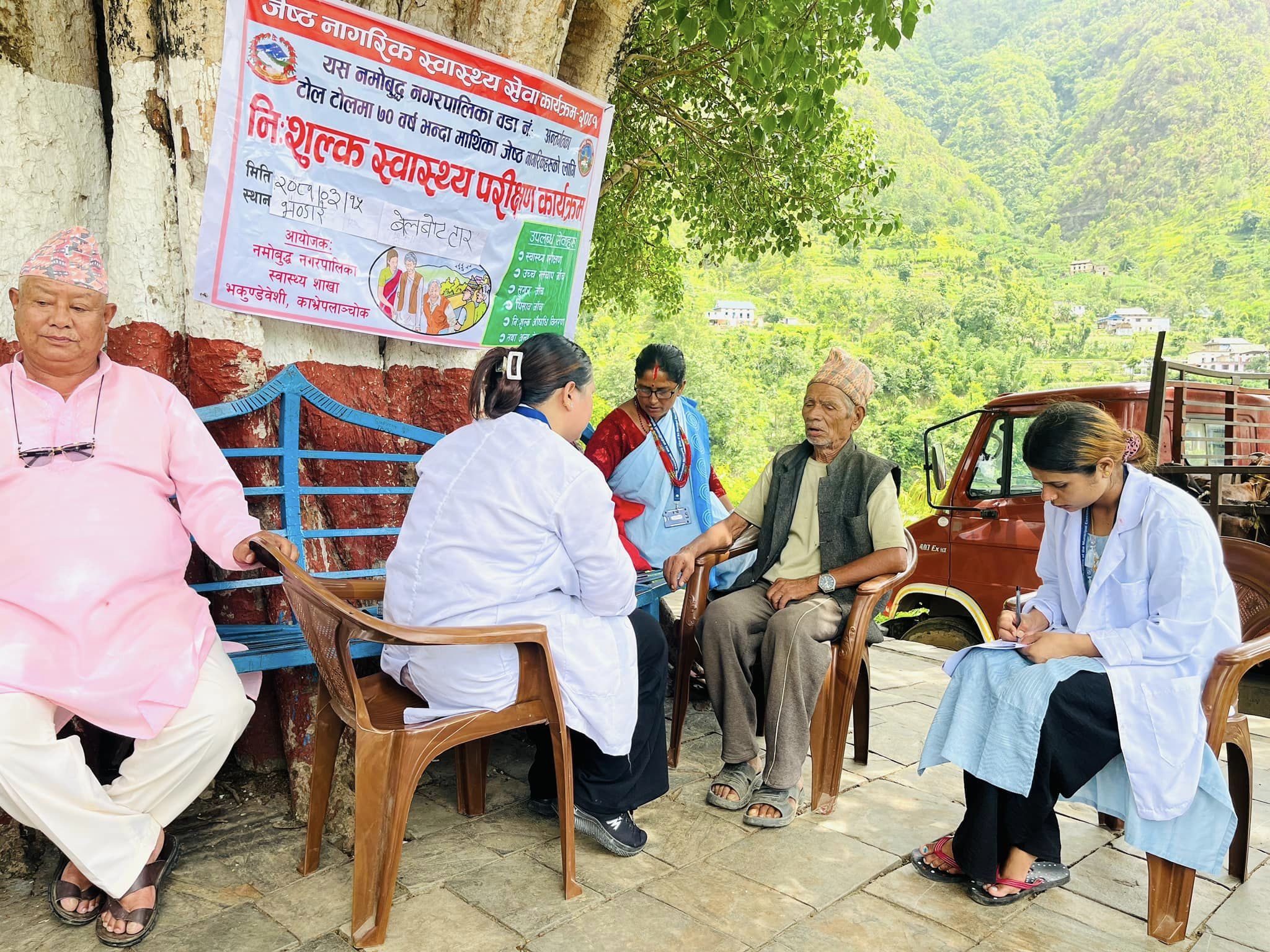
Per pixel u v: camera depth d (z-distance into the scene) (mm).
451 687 2244
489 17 3363
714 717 3961
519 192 3496
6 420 2205
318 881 2410
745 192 8469
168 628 2197
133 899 2139
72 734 2619
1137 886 2602
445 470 2363
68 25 2881
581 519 2307
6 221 2752
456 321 3451
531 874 2512
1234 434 5922
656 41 7121
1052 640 2398
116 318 2865
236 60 2723
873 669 4855
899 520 3088
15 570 2111
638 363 3666
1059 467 2357
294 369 2936
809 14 4762
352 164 3023
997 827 2424
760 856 2680
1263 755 3754
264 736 3045
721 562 3664
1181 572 2332
